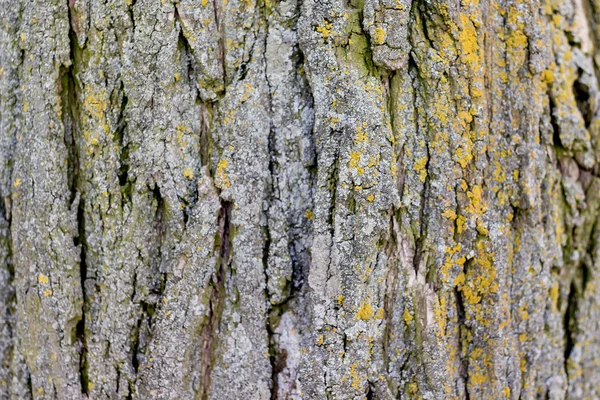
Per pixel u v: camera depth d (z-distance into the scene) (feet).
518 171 2.19
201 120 2.16
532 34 2.19
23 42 2.18
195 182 2.15
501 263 2.18
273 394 2.17
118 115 2.16
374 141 2.10
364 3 2.10
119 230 2.16
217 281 2.17
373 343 2.13
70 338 2.19
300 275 2.16
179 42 2.14
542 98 2.23
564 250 2.31
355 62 2.11
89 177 2.17
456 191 2.15
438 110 2.14
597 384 2.32
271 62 2.14
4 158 2.23
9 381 2.25
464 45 2.14
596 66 2.29
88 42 2.15
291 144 2.15
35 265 2.19
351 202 2.11
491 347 2.18
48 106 2.17
